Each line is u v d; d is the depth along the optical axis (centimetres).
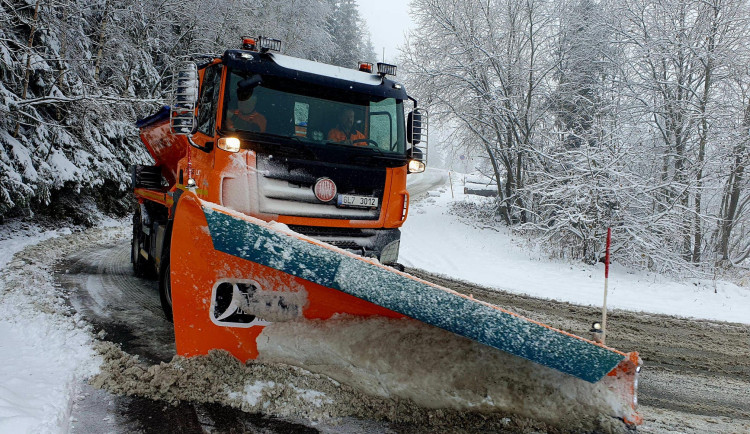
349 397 325
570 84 1919
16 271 700
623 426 312
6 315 489
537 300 873
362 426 307
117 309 550
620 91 1822
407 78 2053
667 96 1703
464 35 1930
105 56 1591
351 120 491
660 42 1678
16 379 330
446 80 1964
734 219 1772
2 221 1048
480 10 1938
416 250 1439
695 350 598
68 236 1109
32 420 274
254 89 452
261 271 331
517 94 1931
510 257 1366
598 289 1012
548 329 297
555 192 1354
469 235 1730
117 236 1258
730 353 593
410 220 2011
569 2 1891
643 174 1716
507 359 327
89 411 305
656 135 1786
